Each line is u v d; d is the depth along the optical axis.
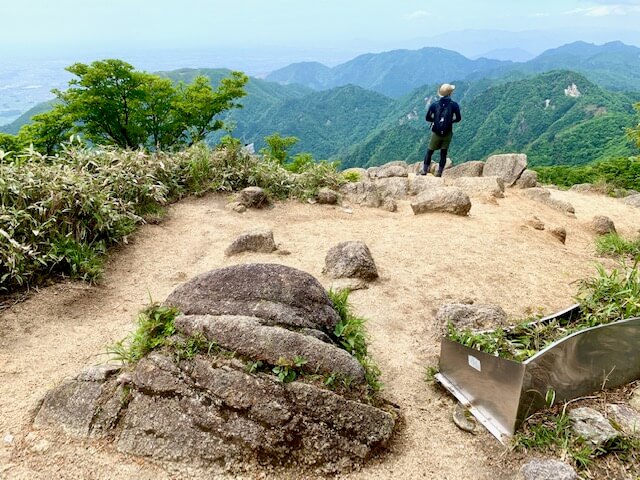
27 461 2.44
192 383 2.59
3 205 4.73
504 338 3.27
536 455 2.55
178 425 2.51
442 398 3.17
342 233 6.52
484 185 9.79
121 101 15.34
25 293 4.18
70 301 4.21
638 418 2.73
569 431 2.63
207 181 7.95
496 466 2.55
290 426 2.47
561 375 2.76
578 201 11.82
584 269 5.81
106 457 2.47
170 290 4.62
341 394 2.63
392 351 3.74
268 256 5.50
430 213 7.69
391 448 2.67
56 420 2.68
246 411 2.49
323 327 3.05
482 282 5.11
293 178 8.48
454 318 3.91
